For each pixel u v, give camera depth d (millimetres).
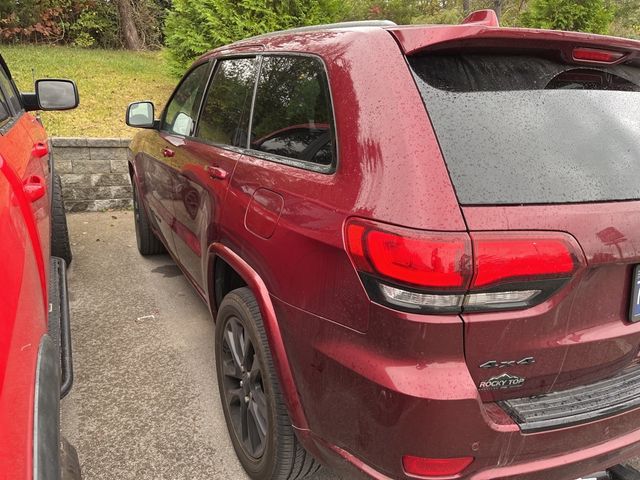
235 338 2377
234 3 7207
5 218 1421
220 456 2527
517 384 1592
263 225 2006
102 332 3635
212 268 2617
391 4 10328
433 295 1429
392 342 1491
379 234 1481
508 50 1717
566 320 1583
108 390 2986
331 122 1822
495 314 1477
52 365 1358
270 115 2303
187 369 3225
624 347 1741
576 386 1707
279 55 2373
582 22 9547
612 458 1739
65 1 12500
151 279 4582
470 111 1608
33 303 1406
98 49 12883
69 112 7430
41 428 1140
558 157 1628
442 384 1458
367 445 1604
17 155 2139
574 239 1514
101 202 6398
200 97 3250
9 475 955
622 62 1851
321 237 1664
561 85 1772
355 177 1631
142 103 3896
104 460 2463
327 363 1682
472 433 1495
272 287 1952
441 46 1646
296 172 1934
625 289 1682
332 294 1644
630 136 1797
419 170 1492
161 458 2494
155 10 14172
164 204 3654
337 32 2066
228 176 2412
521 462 1593
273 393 2020
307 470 2143
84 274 4625
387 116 1608
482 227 1444
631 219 1612
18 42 11930
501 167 1546
